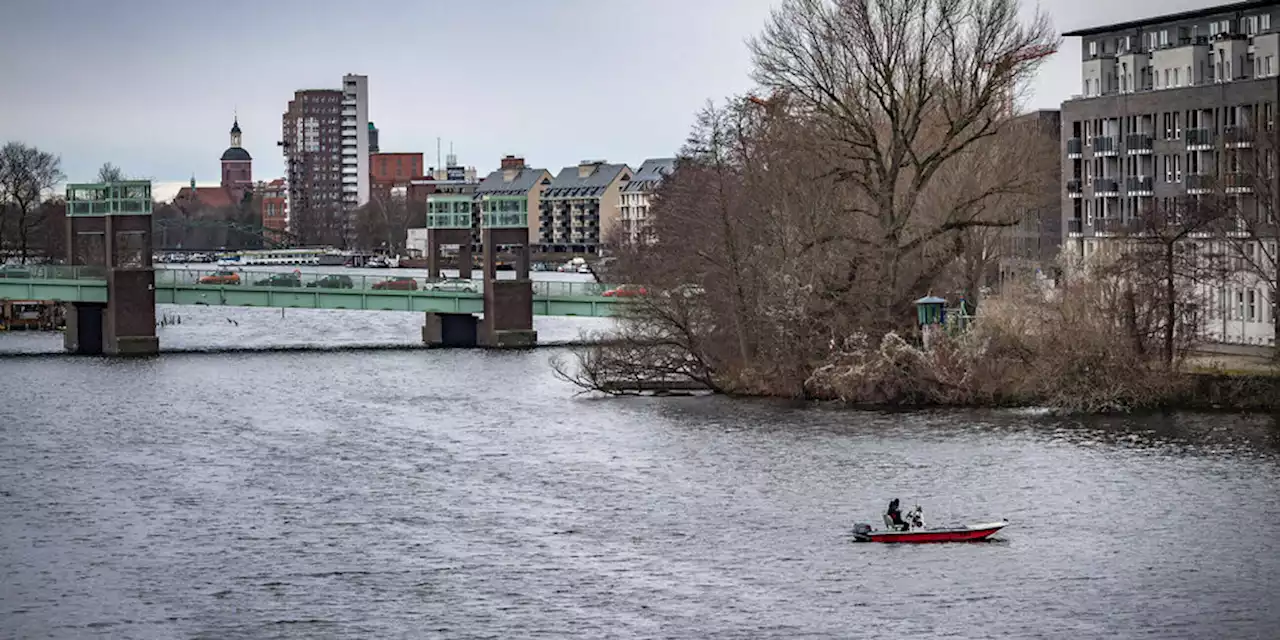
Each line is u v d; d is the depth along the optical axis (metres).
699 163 176.00
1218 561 96.00
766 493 115.69
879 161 158.00
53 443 146.12
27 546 105.25
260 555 102.31
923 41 157.75
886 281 157.25
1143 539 100.81
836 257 158.75
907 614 87.81
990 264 183.62
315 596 93.31
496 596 92.56
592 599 91.62
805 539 103.12
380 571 98.12
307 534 107.56
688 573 96.12
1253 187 158.88
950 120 156.00
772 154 165.50
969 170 170.88
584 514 111.25
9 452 141.00
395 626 87.75
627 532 106.00
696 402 159.12
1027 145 175.50
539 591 93.31
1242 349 163.12
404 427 152.38
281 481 125.69
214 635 86.88
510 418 155.75
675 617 88.19
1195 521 104.56
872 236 158.62
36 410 168.12
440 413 161.50
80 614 90.75
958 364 150.25
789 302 157.75
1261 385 141.25
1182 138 185.50
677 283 166.50
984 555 98.50
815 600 90.50
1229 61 188.25
